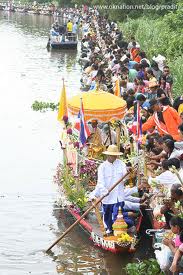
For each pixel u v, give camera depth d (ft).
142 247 84.17
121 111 97.91
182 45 176.65
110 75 156.66
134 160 92.12
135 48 176.35
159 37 194.18
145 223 88.38
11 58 266.16
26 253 83.87
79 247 85.15
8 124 150.10
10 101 177.06
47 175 113.29
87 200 91.76
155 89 114.83
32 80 211.82
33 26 436.76
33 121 153.17
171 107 96.99
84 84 189.16
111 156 83.97
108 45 223.10
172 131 94.89
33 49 299.79
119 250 82.12
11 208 98.43
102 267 80.12
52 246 84.33
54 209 98.02
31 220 94.07
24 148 129.90
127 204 87.40
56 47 295.28
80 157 95.66
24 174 113.91
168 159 81.51
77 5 495.00
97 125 99.66
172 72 150.20
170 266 68.80
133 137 100.12
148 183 87.10
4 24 447.83
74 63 253.65
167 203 75.46
